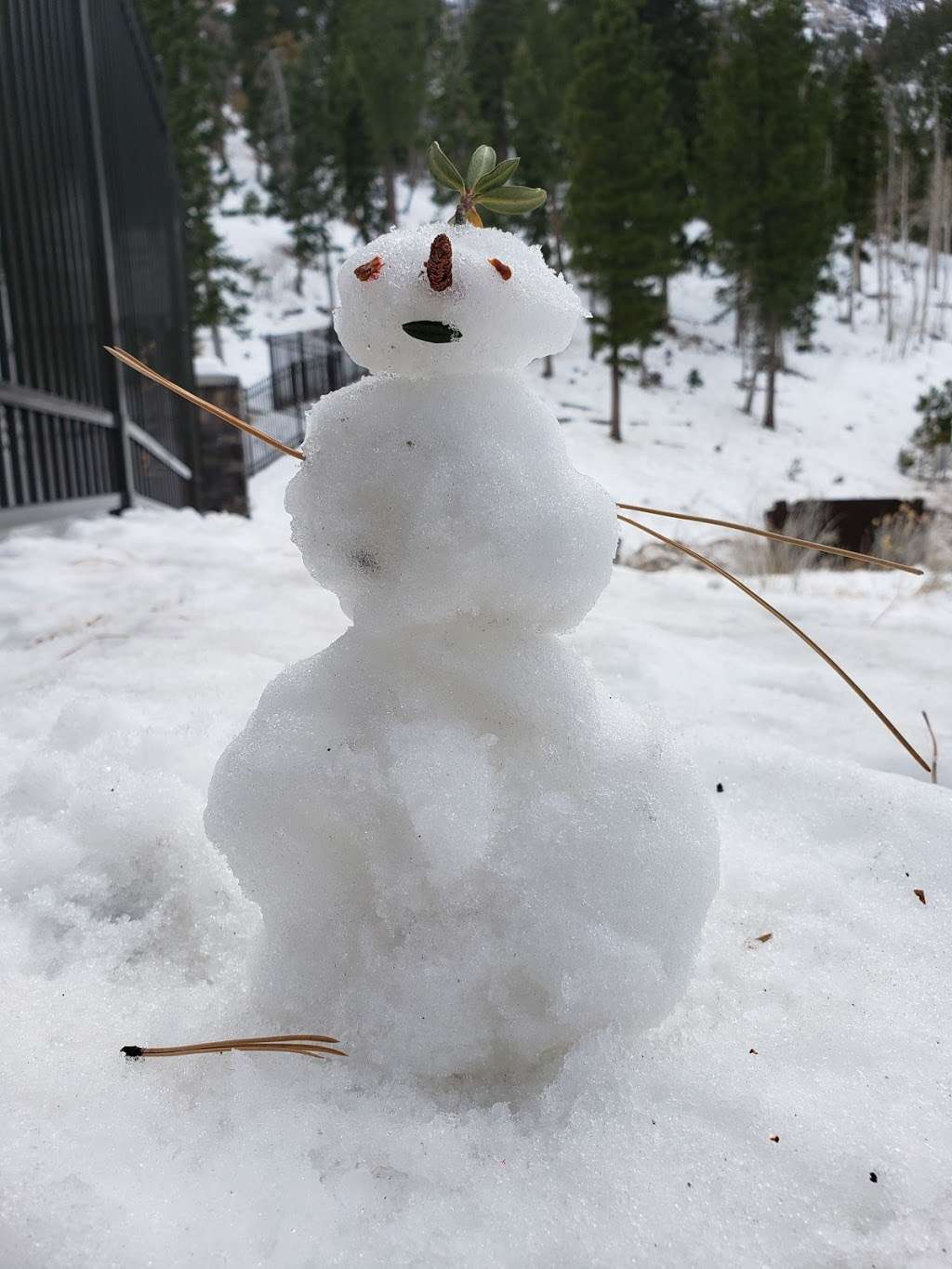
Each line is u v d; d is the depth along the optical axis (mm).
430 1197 1066
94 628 3650
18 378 5695
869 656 3707
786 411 33312
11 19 5809
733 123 29125
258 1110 1175
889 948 1607
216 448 13266
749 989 1499
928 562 7258
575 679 1313
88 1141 1125
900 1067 1294
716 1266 990
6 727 2508
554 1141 1148
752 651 3764
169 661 3141
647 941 1237
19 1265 954
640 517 13594
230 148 57844
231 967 1567
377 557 1235
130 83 9422
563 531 1222
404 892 1230
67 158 6863
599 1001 1202
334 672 1314
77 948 1617
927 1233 1026
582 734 1282
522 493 1206
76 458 6762
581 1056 1226
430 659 1283
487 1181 1089
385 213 40531
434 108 43781
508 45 40031
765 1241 1020
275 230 47281
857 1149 1134
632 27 26719
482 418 1231
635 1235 1023
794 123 28625
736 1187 1085
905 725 2855
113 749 2184
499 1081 1265
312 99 42250
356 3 48156
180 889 1751
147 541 5672
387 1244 1001
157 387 9797
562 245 35625
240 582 4559
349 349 1283
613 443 28516
